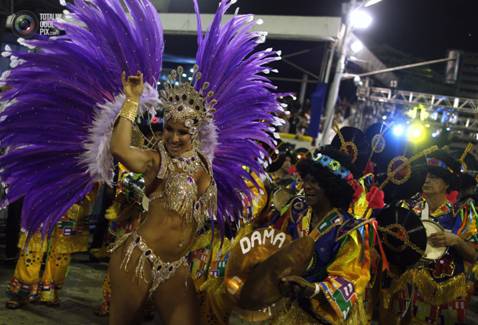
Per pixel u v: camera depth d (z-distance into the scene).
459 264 4.09
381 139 4.00
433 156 4.30
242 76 3.17
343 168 2.88
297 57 14.06
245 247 2.91
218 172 3.25
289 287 2.68
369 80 18.23
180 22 12.12
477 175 5.96
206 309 3.21
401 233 3.46
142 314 2.81
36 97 2.72
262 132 3.30
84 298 5.21
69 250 4.78
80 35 2.75
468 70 21.02
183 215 2.77
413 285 3.95
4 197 2.79
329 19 12.02
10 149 2.75
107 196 6.42
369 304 3.75
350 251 2.76
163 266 2.75
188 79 3.05
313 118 12.82
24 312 4.56
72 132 2.79
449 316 4.08
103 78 2.80
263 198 3.76
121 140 2.62
